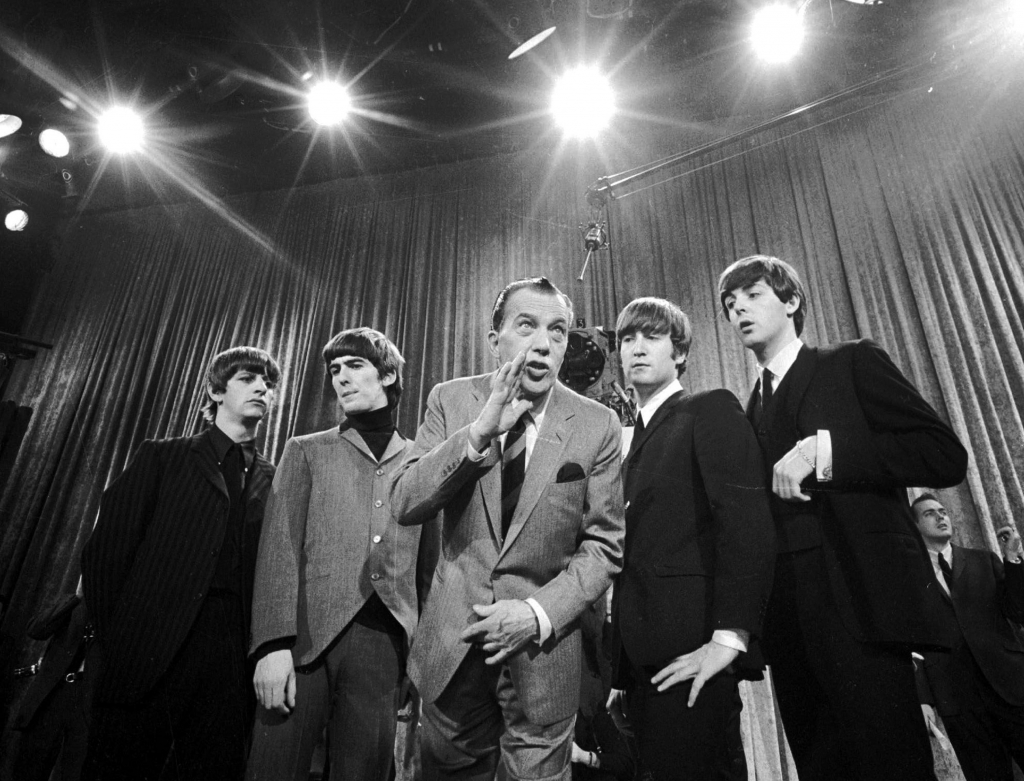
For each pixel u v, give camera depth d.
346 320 5.22
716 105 5.06
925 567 1.29
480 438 1.14
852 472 1.32
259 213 5.90
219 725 1.50
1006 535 2.52
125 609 1.56
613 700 1.89
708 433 1.43
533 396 1.32
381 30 4.43
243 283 5.61
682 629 1.27
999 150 4.35
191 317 5.53
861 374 1.44
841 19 4.41
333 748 1.43
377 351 1.89
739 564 1.26
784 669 1.39
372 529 1.60
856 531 1.31
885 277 4.29
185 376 5.25
